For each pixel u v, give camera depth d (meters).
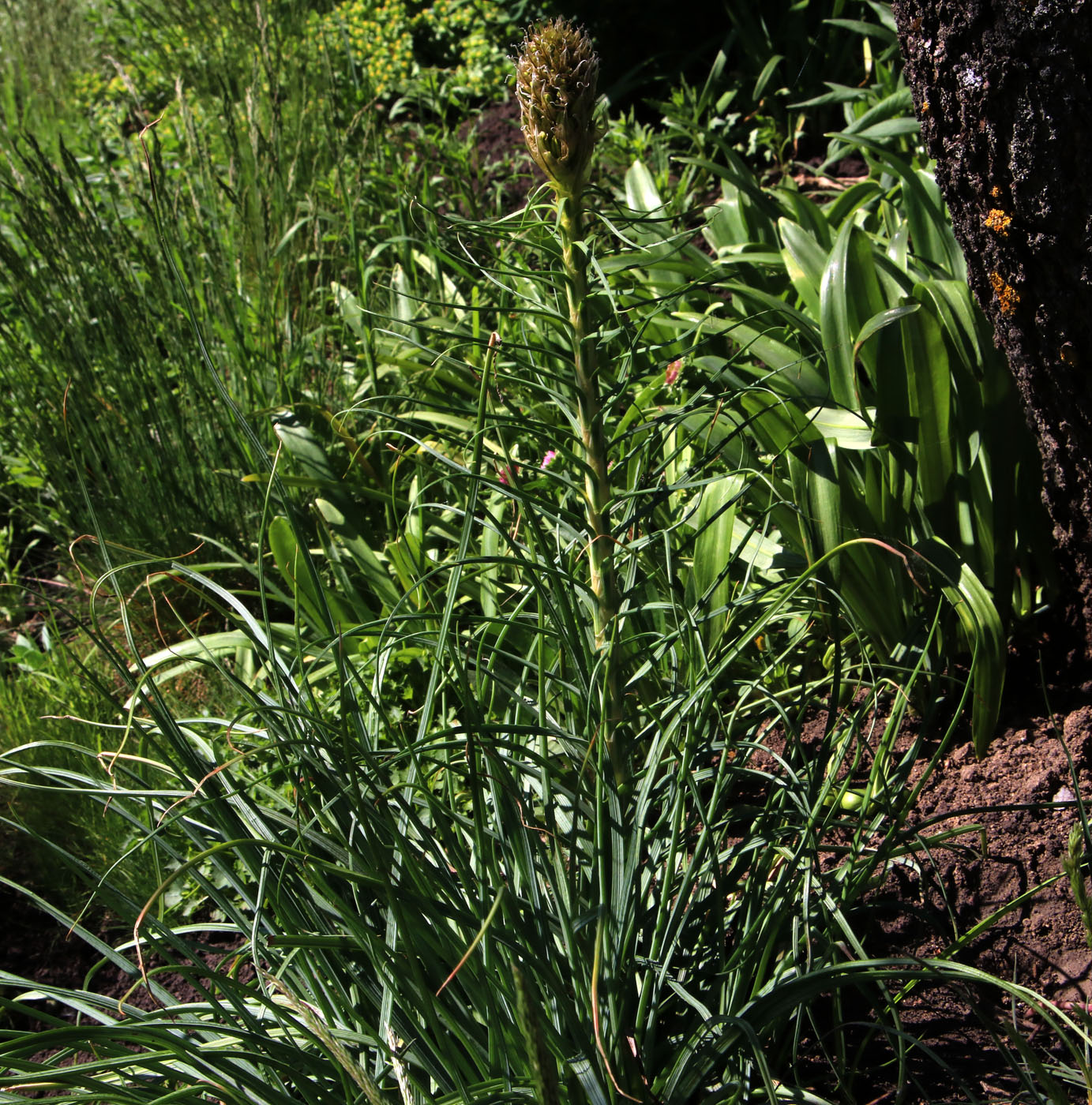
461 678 1.42
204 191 3.72
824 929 1.59
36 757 2.26
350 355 3.65
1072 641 2.16
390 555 2.49
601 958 1.36
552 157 1.42
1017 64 1.55
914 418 2.14
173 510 2.98
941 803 1.92
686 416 1.72
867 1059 1.58
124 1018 1.45
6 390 3.20
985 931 1.64
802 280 2.61
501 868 1.61
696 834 1.73
